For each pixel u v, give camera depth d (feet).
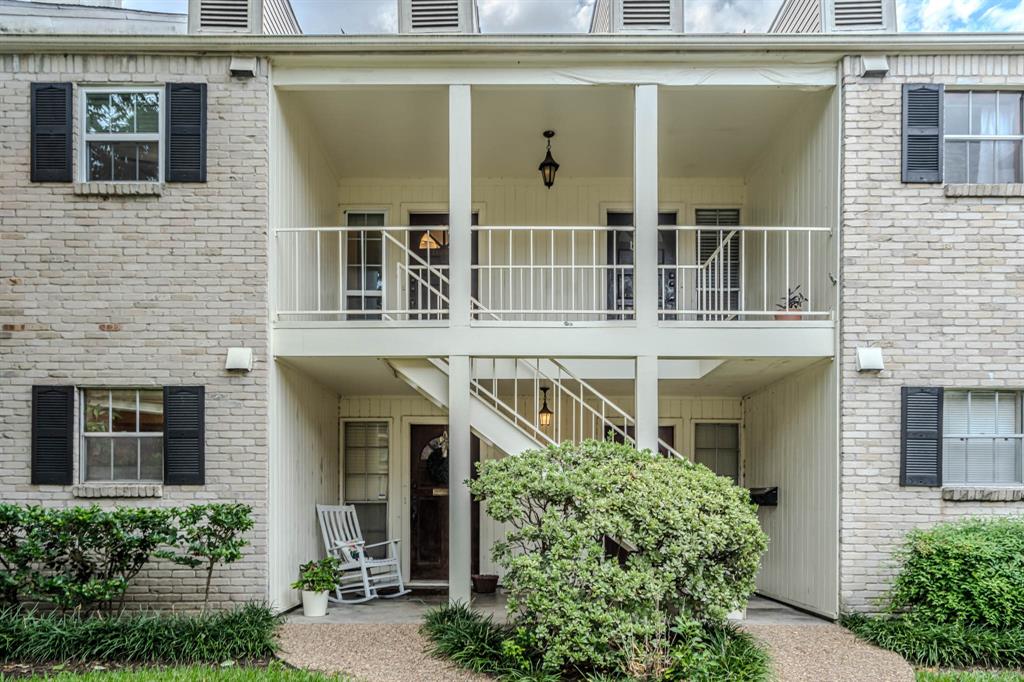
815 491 24.61
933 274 22.91
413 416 32.65
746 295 32.89
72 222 23.13
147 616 20.90
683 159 31.32
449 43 22.91
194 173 23.18
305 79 23.59
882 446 22.74
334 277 32.14
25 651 19.17
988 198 22.89
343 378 28.19
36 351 22.99
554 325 23.34
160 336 23.06
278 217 24.25
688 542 18.17
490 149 30.09
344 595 28.66
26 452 22.91
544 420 29.45
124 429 23.52
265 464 22.86
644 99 23.50
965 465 23.24
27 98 23.29
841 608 22.57
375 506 32.65
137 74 23.32
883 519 22.58
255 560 22.71
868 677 18.21
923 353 22.82
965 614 19.93
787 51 23.15
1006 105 23.53
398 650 20.13
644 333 23.29
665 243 33.65
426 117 26.89
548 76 23.62
